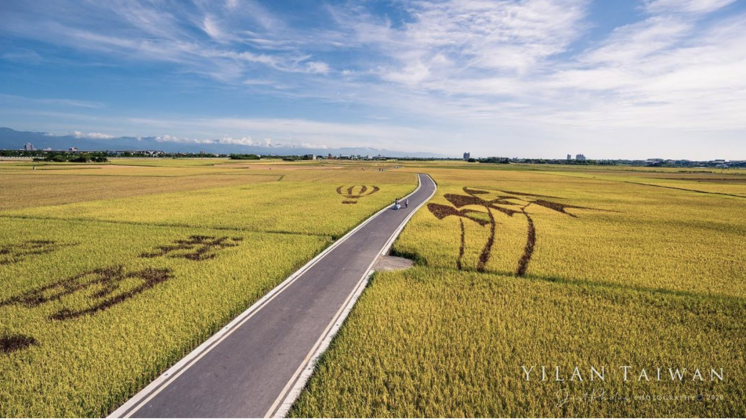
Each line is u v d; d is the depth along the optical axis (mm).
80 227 31234
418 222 35156
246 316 14500
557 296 16906
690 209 47156
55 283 17891
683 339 13016
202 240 26969
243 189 67875
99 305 15289
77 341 12320
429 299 16266
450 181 89688
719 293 17625
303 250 24062
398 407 9406
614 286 18656
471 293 17078
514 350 12188
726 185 90812
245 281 18047
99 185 72062
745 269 21484
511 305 15789
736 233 32312
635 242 28281
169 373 10672
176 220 34812
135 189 65750
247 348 12078
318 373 10633
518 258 23375
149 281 18219
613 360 11531
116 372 10594
